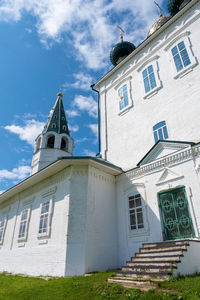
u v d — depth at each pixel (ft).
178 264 19.17
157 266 19.60
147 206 33.73
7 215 53.88
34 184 46.37
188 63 38.75
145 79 46.06
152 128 40.34
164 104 39.91
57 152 94.99
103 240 33.12
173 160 32.53
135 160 41.06
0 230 53.83
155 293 15.51
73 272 28.25
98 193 36.06
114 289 17.76
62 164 36.58
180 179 30.86
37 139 102.83
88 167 36.06
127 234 34.76
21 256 39.86
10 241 46.60
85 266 28.43
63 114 114.42
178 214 29.78
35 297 19.43
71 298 17.70
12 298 20.08
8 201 56.70
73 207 32.99
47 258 32.83
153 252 23.41
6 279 31.78
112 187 39.73
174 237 29.22
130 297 15.61
